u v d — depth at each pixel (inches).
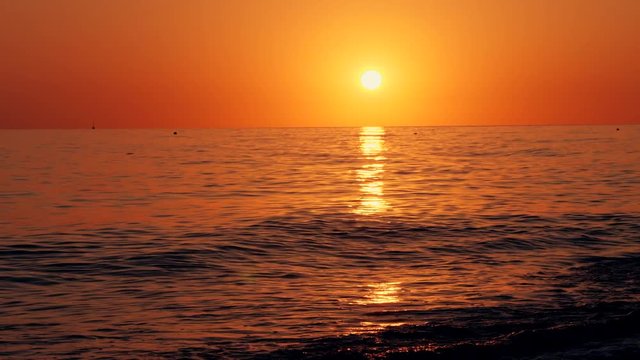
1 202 1510.8
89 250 948.0
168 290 727.1
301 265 869.8
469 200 1546.5
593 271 818.8
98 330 584.1
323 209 1391.5
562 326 563.8
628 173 2223.2
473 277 795.4
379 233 1106.1
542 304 657.0
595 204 1462.8
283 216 1286.9
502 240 1047.0
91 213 1334.9
